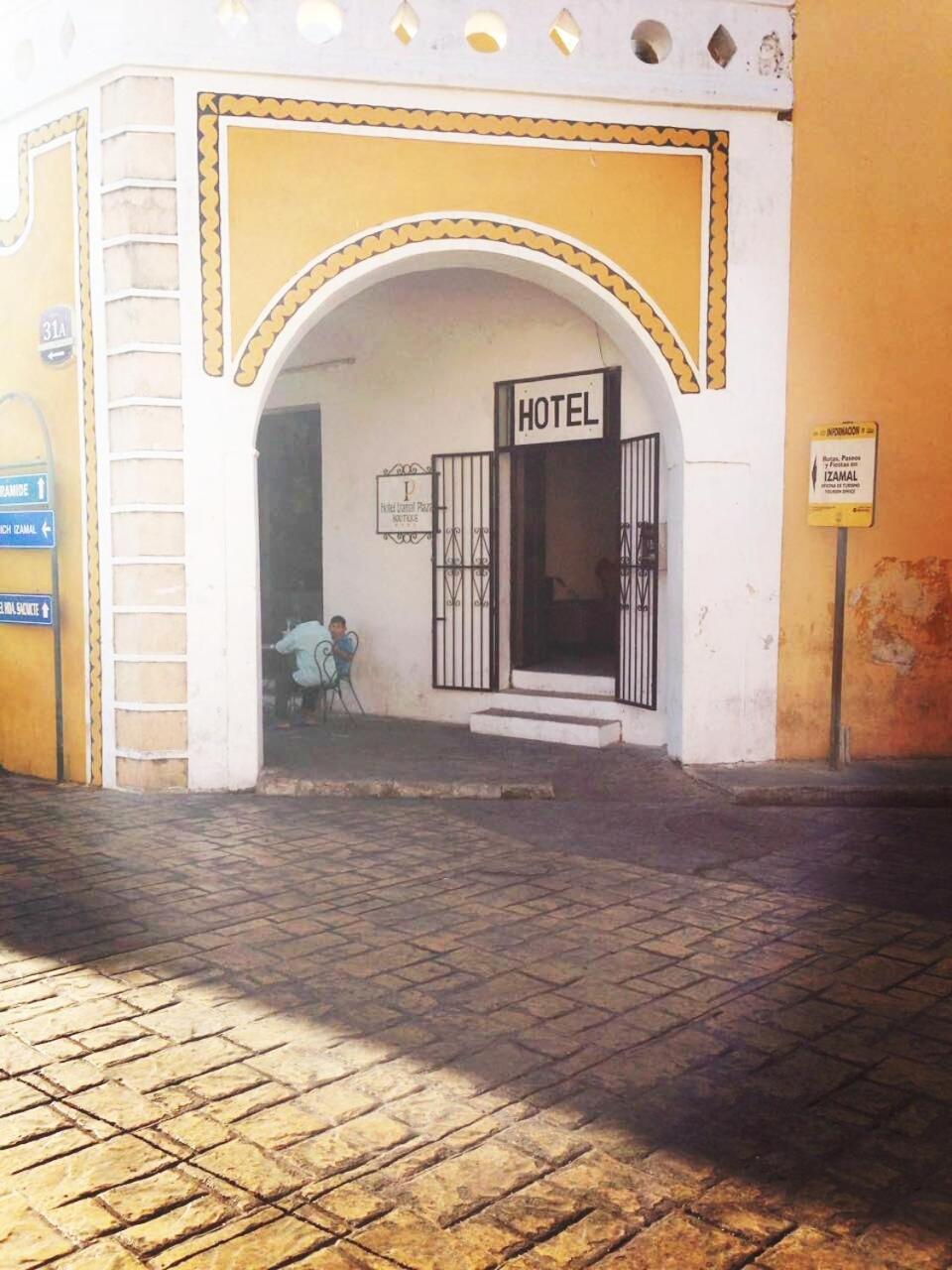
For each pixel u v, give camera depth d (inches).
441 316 413.1
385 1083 151.0
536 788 314.5
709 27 325.7
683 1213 122.2
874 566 346.3
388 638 440.8
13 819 291.9
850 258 337.7
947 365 344.8
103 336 310.2
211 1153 133.8
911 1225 120.3
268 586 493.0
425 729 412.8
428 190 315.6
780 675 343.9
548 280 335.0
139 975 188.4
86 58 303.7
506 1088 149.9
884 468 344.5
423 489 425.7
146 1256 114.3
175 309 304.8
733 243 331.3
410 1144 135.8
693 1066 156.6
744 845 269.4
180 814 296.5
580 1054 159.9
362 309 430.6
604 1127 140.0
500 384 404.8
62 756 335.0
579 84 317.7
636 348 335.6
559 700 398.6
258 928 211.5
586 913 219.9
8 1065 156.4
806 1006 176.4
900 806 310.7
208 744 318.3
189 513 310.0
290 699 435.2
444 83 311.3
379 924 213.6
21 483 335.3
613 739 379.2
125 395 306.8
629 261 327.0
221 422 309.9
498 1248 116.0
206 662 315.6
